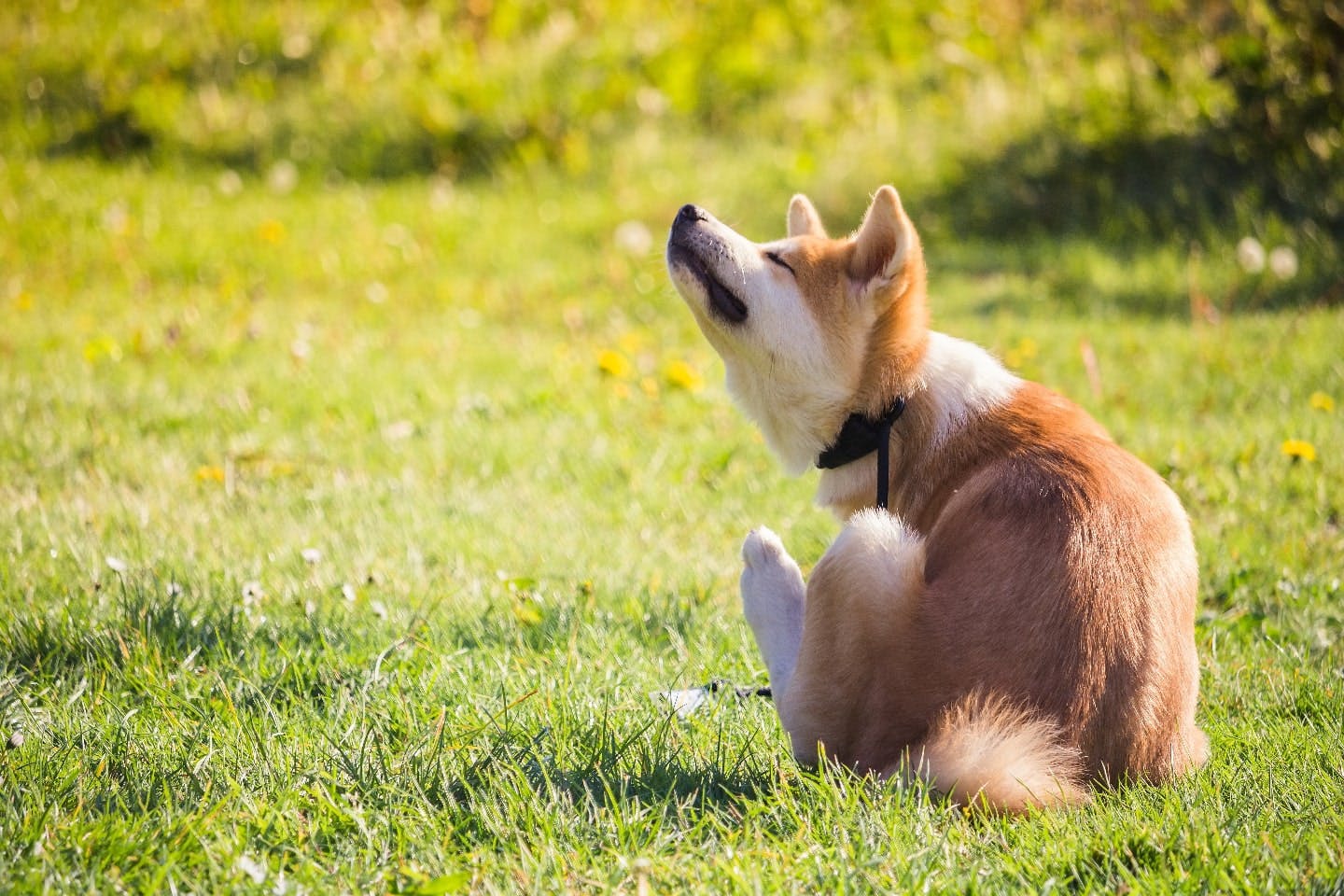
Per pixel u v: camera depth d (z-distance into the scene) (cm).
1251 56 1772
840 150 2002
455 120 2078
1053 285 1620
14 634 643
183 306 1505
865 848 447
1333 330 1366
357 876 434
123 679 608
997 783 451
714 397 1241
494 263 1736
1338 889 417
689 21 2305
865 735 498
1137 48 1977
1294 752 557
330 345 1377
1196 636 724
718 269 657
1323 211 1653
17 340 1323
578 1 2381
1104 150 1834
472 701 589
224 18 2272
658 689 633
